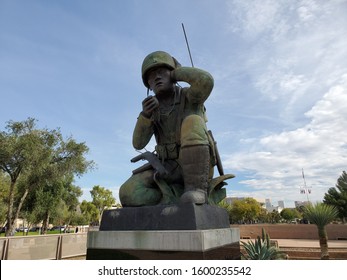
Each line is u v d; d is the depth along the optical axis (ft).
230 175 11.08
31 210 74.08
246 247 26.30
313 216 40.88
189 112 10.43
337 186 107.65
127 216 8.74
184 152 9.12
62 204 84.07
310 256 41.57
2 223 84.48
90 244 8.71
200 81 9.53
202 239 7.36
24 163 54.08
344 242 68.69
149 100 10.07
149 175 9.81
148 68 10.37
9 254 31.24
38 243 34.94
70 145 63.62
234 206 137.28
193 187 8.95
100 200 151.33
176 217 8.03
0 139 54.49
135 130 10.85
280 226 85.10
